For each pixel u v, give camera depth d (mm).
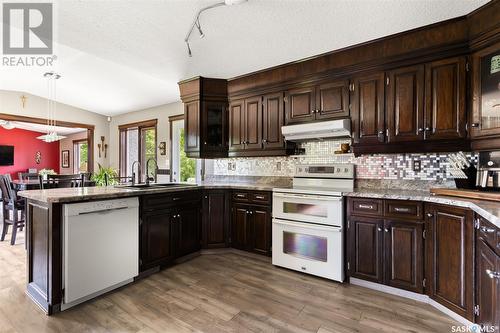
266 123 3434
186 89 3836
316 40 2621
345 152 3031
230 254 3398
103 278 2244
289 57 3023
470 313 1787
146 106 5832
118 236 2361
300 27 2383
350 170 2941
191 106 3816
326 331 1798
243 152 3643
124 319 1925
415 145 2475
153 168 5723
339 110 2875
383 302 2184
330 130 2830
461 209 1860
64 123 6008
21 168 8141
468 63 2232
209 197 3377
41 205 2105
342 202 2555
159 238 2781
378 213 2373
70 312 2008
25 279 2568
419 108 2434
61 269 2012
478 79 2137
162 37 2602
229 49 2834
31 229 2270
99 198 2197
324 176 3104
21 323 1860
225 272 2807
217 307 2102
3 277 2609
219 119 3803
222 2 2033
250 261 3143
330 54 2895
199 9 2143
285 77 3242
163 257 2822
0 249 3490
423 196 2154
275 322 1903
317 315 1995
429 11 2119
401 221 2262
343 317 1968
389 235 2316
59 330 1785
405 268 2244
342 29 2410
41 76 4469
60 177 4105
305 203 2730
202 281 2580
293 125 3061
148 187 3068
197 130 3732
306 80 3105
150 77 4273
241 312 2031
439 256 2041
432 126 2369
